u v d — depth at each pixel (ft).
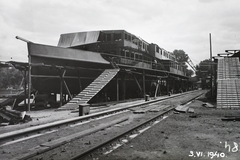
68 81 66.54
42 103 64.90
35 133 24.82
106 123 30.89
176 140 21.11
